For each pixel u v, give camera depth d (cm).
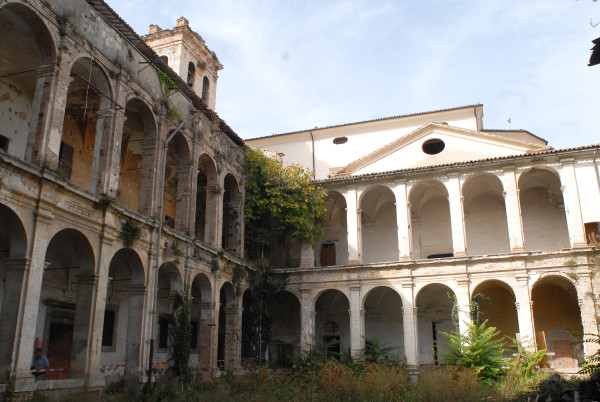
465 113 4084
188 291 2472
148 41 3850
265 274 3331
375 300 3681
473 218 3641
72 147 2516
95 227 1905
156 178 2317
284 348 3669
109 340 2659
